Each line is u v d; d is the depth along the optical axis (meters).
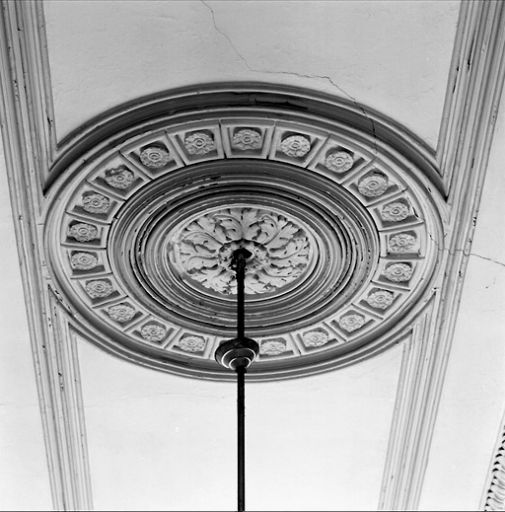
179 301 3.26
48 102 2.63
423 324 3.36
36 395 3.53
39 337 3.33
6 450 3.72
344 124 2.70
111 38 2.50
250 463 3.88
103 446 3.78
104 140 2.71
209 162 2.82
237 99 2.65
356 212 2.96
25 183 2.82
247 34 2.50
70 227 2.98
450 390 3.57
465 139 2.74
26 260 3.07
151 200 2.90
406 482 3.91
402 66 2.58
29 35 2.48
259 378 3.56
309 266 3.18
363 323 3.38
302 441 3.80
